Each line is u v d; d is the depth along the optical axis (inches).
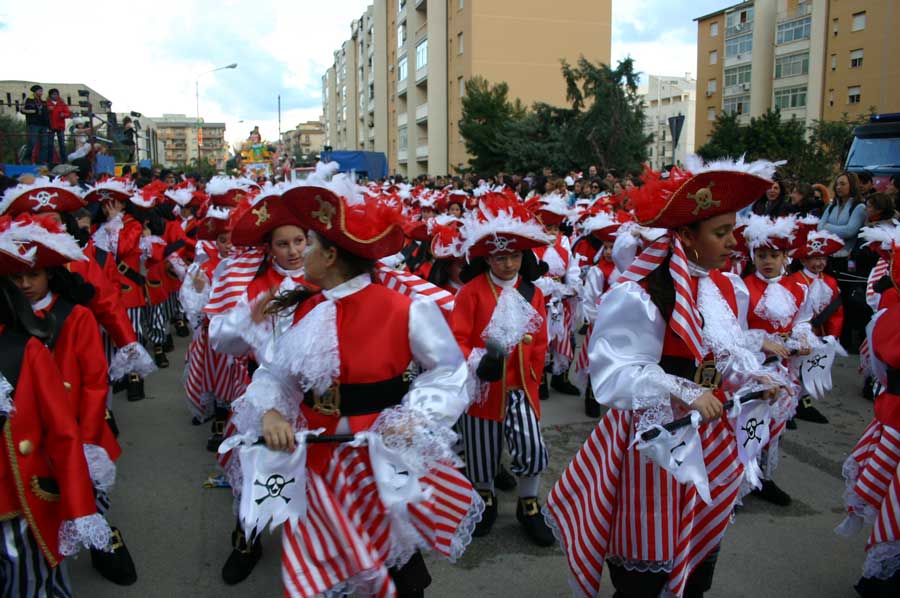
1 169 445.7
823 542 165.5
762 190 101.8
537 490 171.5
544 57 1514.5
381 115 2353.6
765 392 110.1
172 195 415.2
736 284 129.0
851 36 1739.7
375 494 99.2
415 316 101.8
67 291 136.2
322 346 98.0
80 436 117.0
